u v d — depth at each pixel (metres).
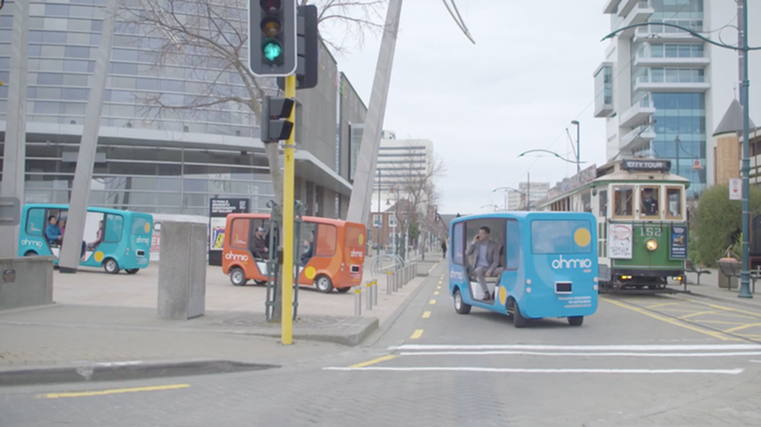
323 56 40.66
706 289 20.55
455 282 14.98
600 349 9.70
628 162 18.22
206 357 7.77
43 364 6.93
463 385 7.00
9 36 32.47
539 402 6.19
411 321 13.36
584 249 11.99
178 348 8.37
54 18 32.41
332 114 49.28
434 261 51.84
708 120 59.94
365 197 23.44
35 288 12.43
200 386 6.82
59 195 33.84
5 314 11.36
